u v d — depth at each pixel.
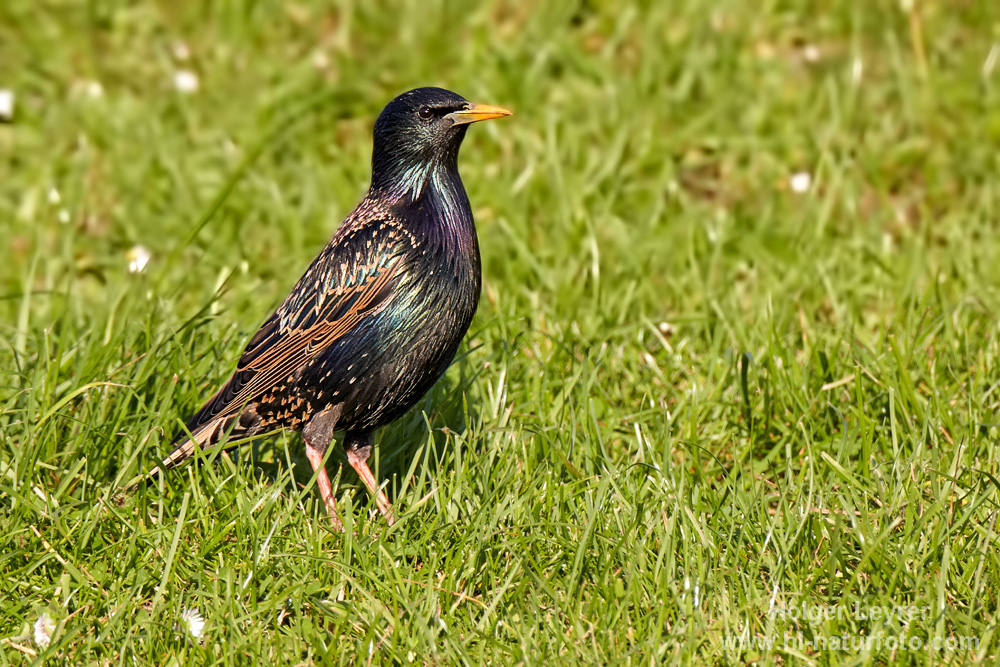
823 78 16.92
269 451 10.16
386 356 9.03
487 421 10.17
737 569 8.16
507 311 11.62
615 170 14.84
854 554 8.41
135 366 10.16
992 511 8.59
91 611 8.04
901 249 13.79
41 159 15.37
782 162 15.27
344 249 9.07
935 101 16.14
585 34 18.05
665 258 13.30
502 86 16.58
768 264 13.07
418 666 7.48
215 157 15.41
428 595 7.87
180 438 9.42
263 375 9.16
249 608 7.96
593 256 12.59
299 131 15.93
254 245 13.84
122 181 14.95
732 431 10.17
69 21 18.16
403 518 8.55
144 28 18.20
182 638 7.75
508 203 14.12
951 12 17.97
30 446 9.04
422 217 9.05
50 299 12.20
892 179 14.91
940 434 9.66
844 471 8.85
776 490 9.51
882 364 10.39
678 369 11.13
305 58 17.55
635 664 7.37
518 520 8.72
